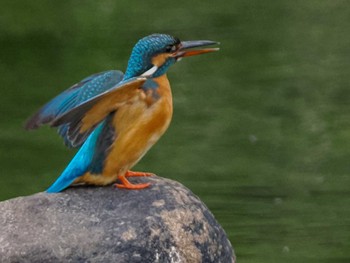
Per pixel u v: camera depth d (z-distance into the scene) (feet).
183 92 62.44
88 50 68.74
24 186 50.26
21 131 57.11
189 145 55.06
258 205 47.93
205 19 74.02
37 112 30.27
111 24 72.69
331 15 74.90
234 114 59.00
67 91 31.09
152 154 53.67
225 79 64.75
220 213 47.14
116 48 68.64
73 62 66.85
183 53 31.76
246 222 46.11
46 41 70.69
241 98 61.41
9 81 64.28
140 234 30.07
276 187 50.11
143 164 52.39
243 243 43.98
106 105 30.07
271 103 60.75
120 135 30.83
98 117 30.22
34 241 30.07
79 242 29.91
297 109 59.88
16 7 76.89
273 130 56.95
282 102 61.00
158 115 30.89
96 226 30.22
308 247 43.45
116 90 29.14
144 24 72.79
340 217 46.65
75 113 28.86
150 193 31.53
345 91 62.03
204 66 67.10
